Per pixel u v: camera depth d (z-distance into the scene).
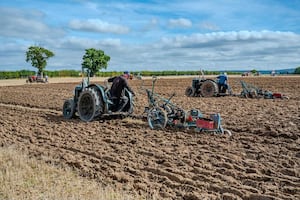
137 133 9.52
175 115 9.96
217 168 6.31
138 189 5.42
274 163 6.61
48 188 5.18
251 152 7.39
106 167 6.45
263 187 5.43
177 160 6.85
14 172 5.84
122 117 11.97
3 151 7.11
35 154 7.38
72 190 5.12
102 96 11.31
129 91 11.66
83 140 8.77
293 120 11.15
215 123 9.26
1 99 20.36
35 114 13.70
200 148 7.81
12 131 10.07
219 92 20.31
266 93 19.03
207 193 5.25
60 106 16.25
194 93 20.67
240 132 9.54
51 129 10.27
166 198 5.05
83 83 12.12
